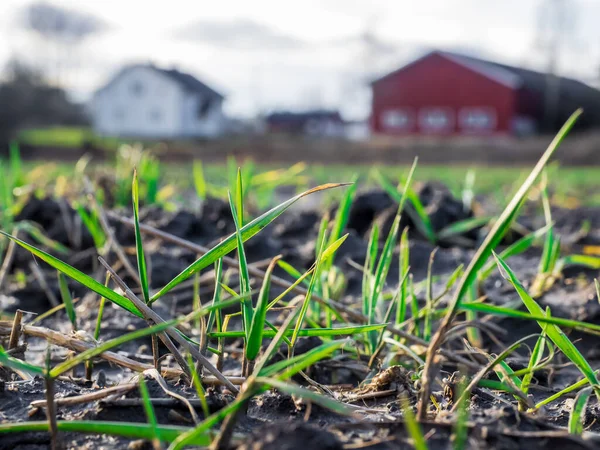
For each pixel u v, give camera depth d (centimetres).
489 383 205
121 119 7981
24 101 6309
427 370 164
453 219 570
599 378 251
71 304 295
